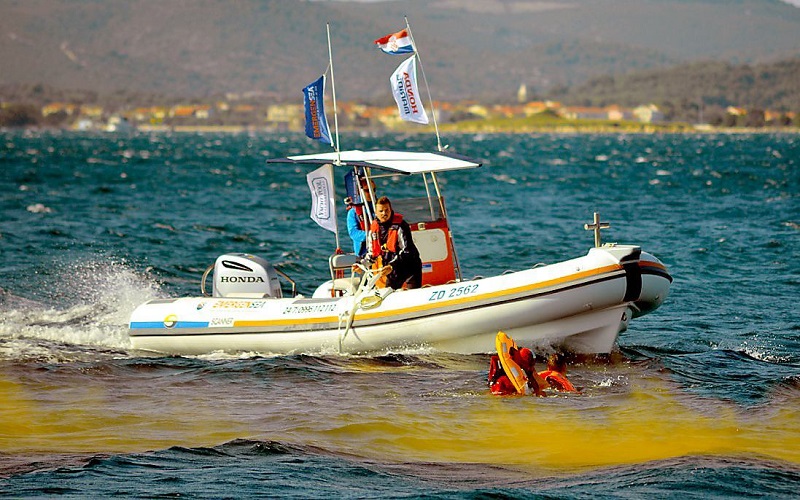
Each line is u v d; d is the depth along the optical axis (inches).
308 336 1748.3
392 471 1168.2
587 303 1647.4
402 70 1831.9
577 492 1088.2
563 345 1699.1
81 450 1236.5
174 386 1555.1
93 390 1529.3
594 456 1225.4
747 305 2293.3
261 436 1294.3
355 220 1827.0
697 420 1364.4
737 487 1107.3
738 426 1337.4
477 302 1665.8
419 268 1745.8
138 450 1237.1
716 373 1632.6
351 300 1737.2
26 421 1357.0
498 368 1528.1
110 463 1177.4
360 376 1606.8
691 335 1964.8
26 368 1653.5
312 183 1818.4
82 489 1087.0
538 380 1541.6
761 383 1552.7
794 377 1588.3
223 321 1790.1
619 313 1680.6
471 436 1304.1
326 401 1461.6
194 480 1120.2
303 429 1326.3
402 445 1269.7
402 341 1715.1
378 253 1738.4
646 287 1670.8
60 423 1350.9
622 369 1654.8
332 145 1802.4
